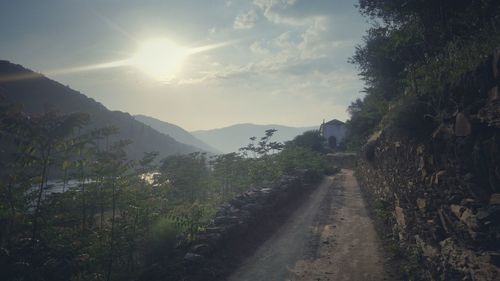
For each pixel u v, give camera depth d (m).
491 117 4.98
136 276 8.71
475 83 5.55
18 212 7.09
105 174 9.98
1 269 6.21
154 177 15.44
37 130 7.17
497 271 4.50
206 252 9.48
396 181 11.27
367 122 28.03
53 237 7.36
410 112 8.22
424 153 7.75
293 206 17.50
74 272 6.92
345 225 13.54
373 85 23.95
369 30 19.81
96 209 10.68
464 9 9.78
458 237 5.99
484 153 5.15
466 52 6.86
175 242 10.10
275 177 24.95
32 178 7.35
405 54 12.91
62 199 8.06
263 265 9.66
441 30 10.80
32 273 6.37
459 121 5.93
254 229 12.59
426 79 8.35
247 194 15.31
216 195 28.06
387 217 12.22
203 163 28.80
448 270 6.13
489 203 5.13
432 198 7.32
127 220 10.38
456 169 6.09
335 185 25.20
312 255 10.30
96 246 8.61
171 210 11.65
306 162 31.27
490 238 4.84
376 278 8.38
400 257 9.40
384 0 13.98
